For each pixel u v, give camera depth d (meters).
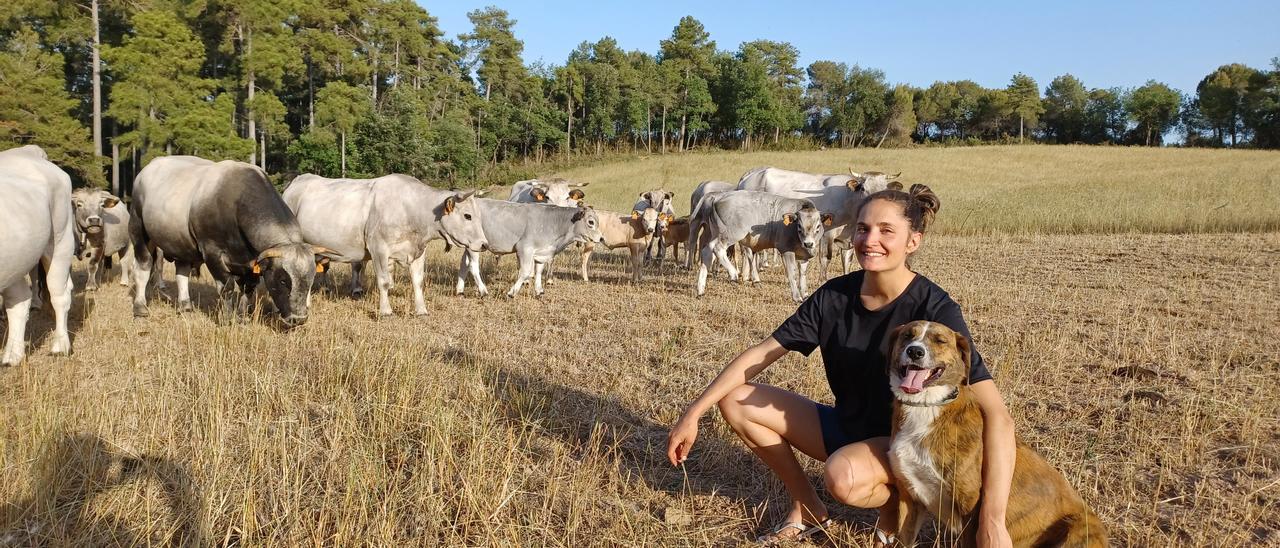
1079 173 47.88
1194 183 31.70
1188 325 9.04
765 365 4.02
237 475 4.78
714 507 4.61
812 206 11.62
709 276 15.20
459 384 6.75
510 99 84.62
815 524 4.29
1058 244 18.25
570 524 4.31
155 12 44.72
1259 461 5.11
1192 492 4.65
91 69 54.34
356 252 11.12
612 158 80.06
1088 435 5.57
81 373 7.21
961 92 126.62
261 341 8.55
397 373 6.80
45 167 7.77
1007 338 8.54
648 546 4.11
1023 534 3.42
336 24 62.16
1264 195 25.67
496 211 12.24
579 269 16.70
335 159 56.62
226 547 4.04
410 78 73.94
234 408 6.06
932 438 3.40
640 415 6.20
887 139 113.00
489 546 4.07
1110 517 4.31
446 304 11.72
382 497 4.56
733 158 65.56
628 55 101.88
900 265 3.65
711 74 100.88
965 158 61.97
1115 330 8.66
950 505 3.46
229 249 9.71
